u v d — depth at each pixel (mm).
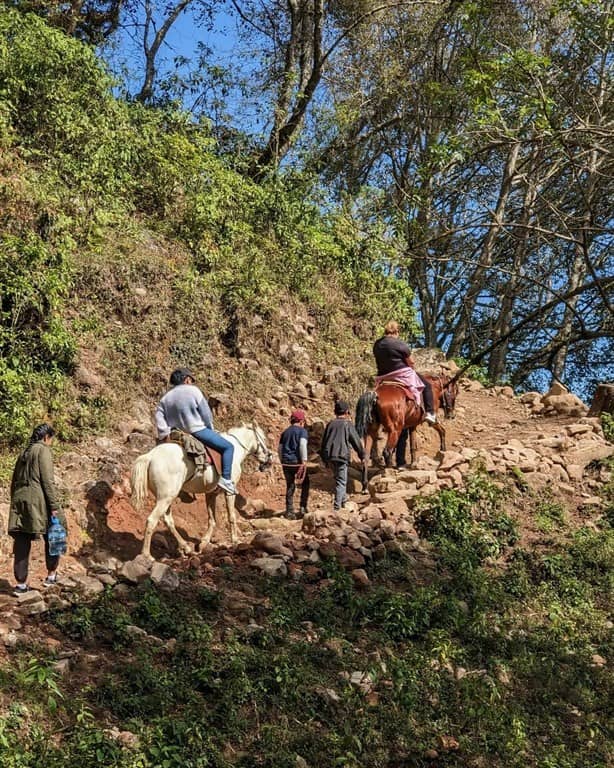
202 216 17000
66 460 11508
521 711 8242
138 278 14961
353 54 26984
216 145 22453
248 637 8086
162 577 8727
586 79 21141
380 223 21250
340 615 9031
